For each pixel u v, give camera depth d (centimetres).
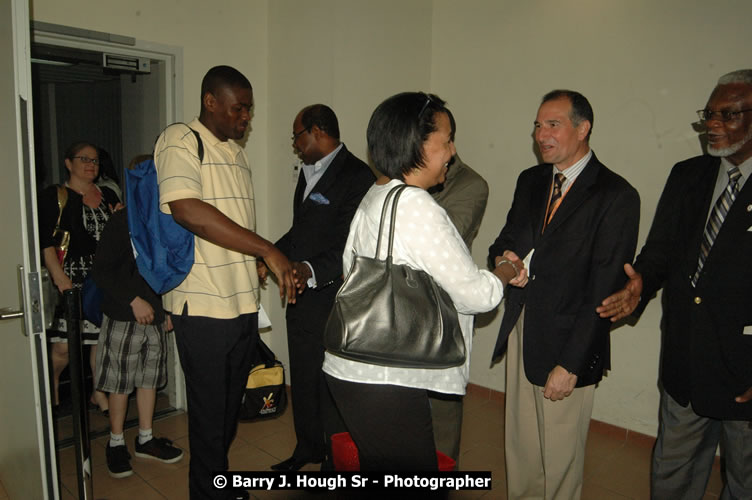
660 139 281
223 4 323
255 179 351
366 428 135
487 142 350
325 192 240
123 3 282
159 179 180
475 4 347
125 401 263
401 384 130
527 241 199
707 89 265
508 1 332
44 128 473
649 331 290
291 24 330
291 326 249
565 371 177
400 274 127
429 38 370
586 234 181
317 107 243
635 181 291
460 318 142
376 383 131
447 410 222
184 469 264
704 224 182
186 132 185
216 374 195
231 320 194
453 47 361
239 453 278
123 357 257
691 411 188
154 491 246
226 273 191
